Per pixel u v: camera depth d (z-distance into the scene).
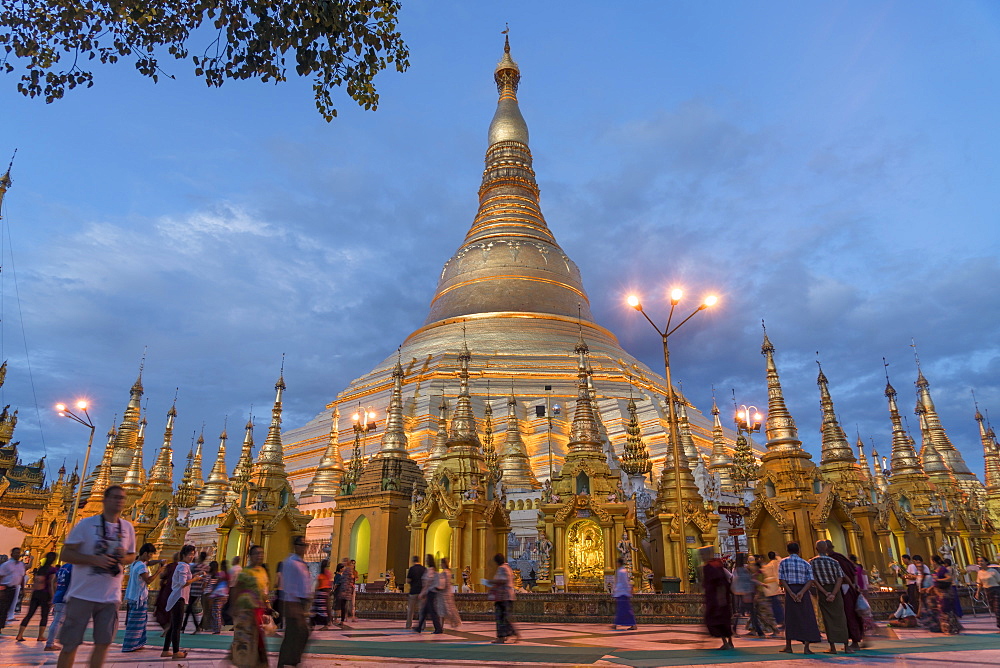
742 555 21.72
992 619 27.91
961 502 54.94
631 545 31.44
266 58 15.34
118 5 14.75
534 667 12.60
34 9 15.07
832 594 15.38
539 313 80.12
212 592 21.73
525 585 37.34
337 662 13.34
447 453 35.50
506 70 105.38
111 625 9.38
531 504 43.56
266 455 40.50
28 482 71.19
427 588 21.72
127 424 62.25
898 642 17.77
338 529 38.34
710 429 70.88
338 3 14.98
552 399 66.69
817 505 32.44
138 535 48.84
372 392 73.44
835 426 42.97
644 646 16.89
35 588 20.05
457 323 80.50
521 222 89.88
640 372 77.75
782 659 13.90
